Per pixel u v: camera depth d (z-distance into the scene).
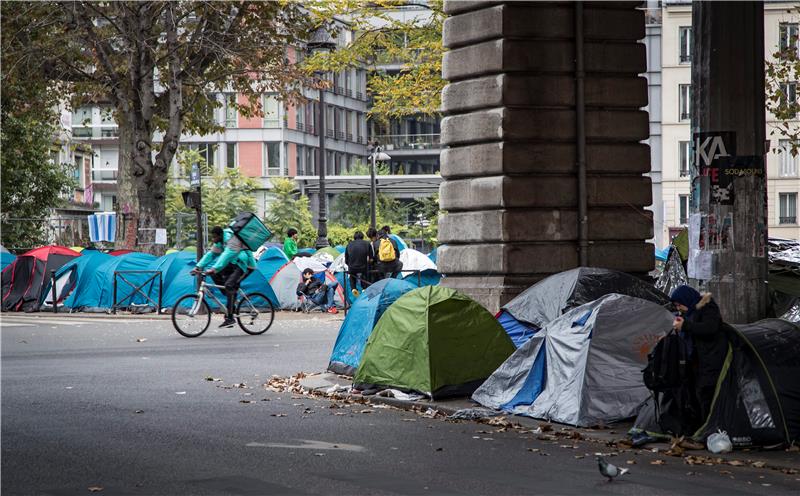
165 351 20.39
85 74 39.00
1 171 48.81
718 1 12.70
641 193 18.86
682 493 8.73
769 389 11.03
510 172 18.19
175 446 10.66
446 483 8.98
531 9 18.11
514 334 15.92
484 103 18.31
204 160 75.44
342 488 8.73
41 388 15.18
